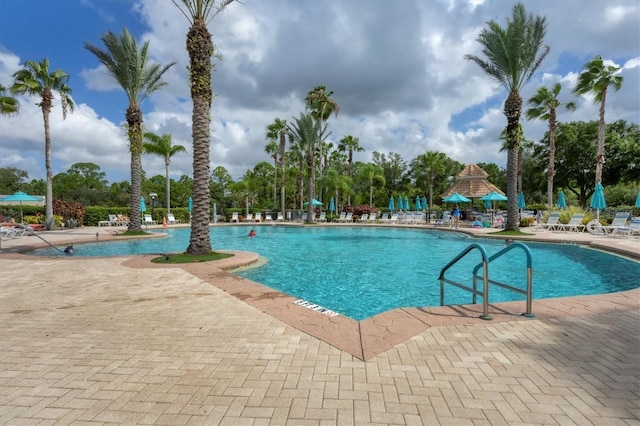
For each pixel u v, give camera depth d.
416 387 2.71
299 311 4.80
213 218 32.97
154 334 3.93
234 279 7.04
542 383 2.75
